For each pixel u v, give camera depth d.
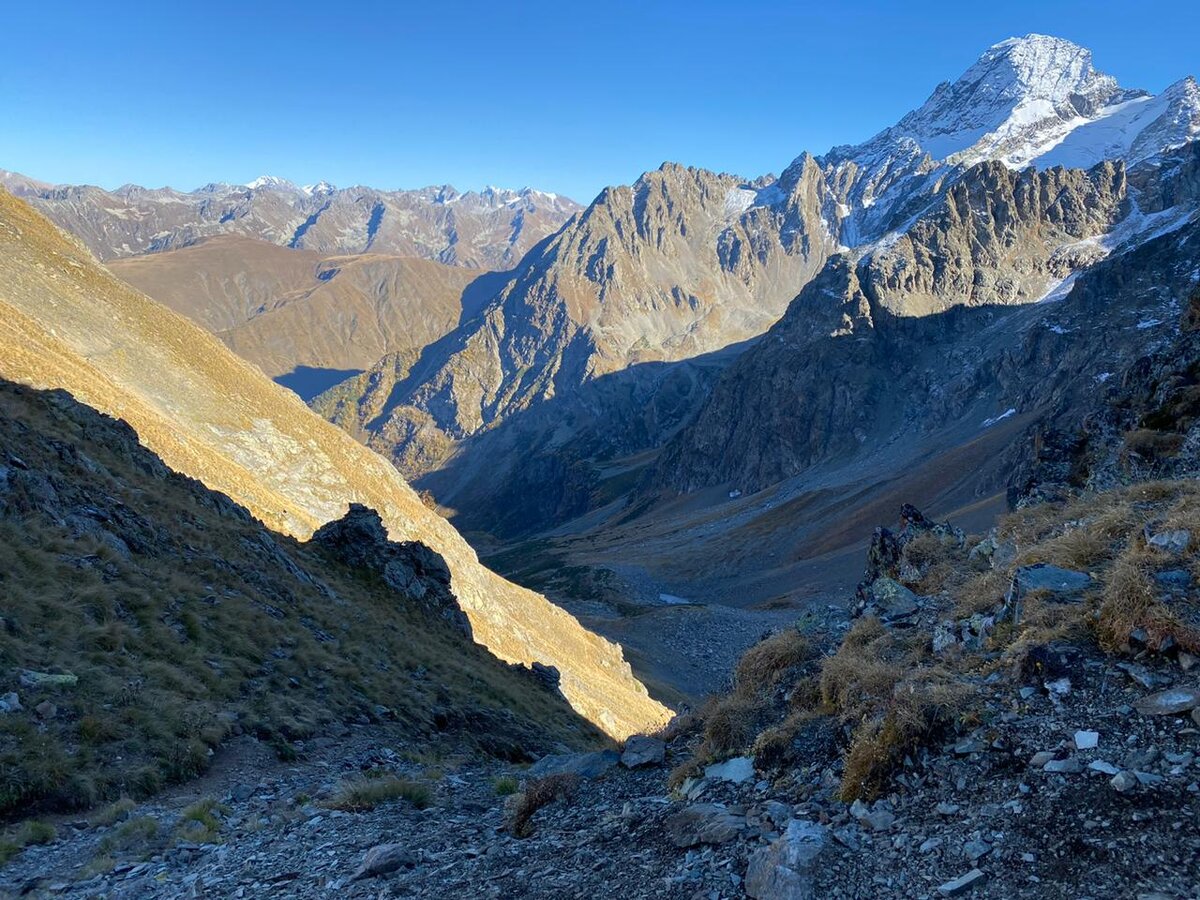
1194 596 9.06
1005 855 6.92
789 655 13.41
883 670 10.70
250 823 13.40
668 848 9.15
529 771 16.50
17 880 11.02
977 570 16.42
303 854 11.45
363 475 77.31
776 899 7.08
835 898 7.04
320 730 19.70
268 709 19.34
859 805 8.62
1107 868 6.30
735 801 10.15
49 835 12.43
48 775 13.55
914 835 7.76
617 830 10.33
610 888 8.45
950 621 12.21
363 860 10.51
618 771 13.60
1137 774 7.15
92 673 16.66
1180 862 6.06
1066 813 7.11
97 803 13.72
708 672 103.56
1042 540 14.70
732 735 11.84
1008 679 9.58
